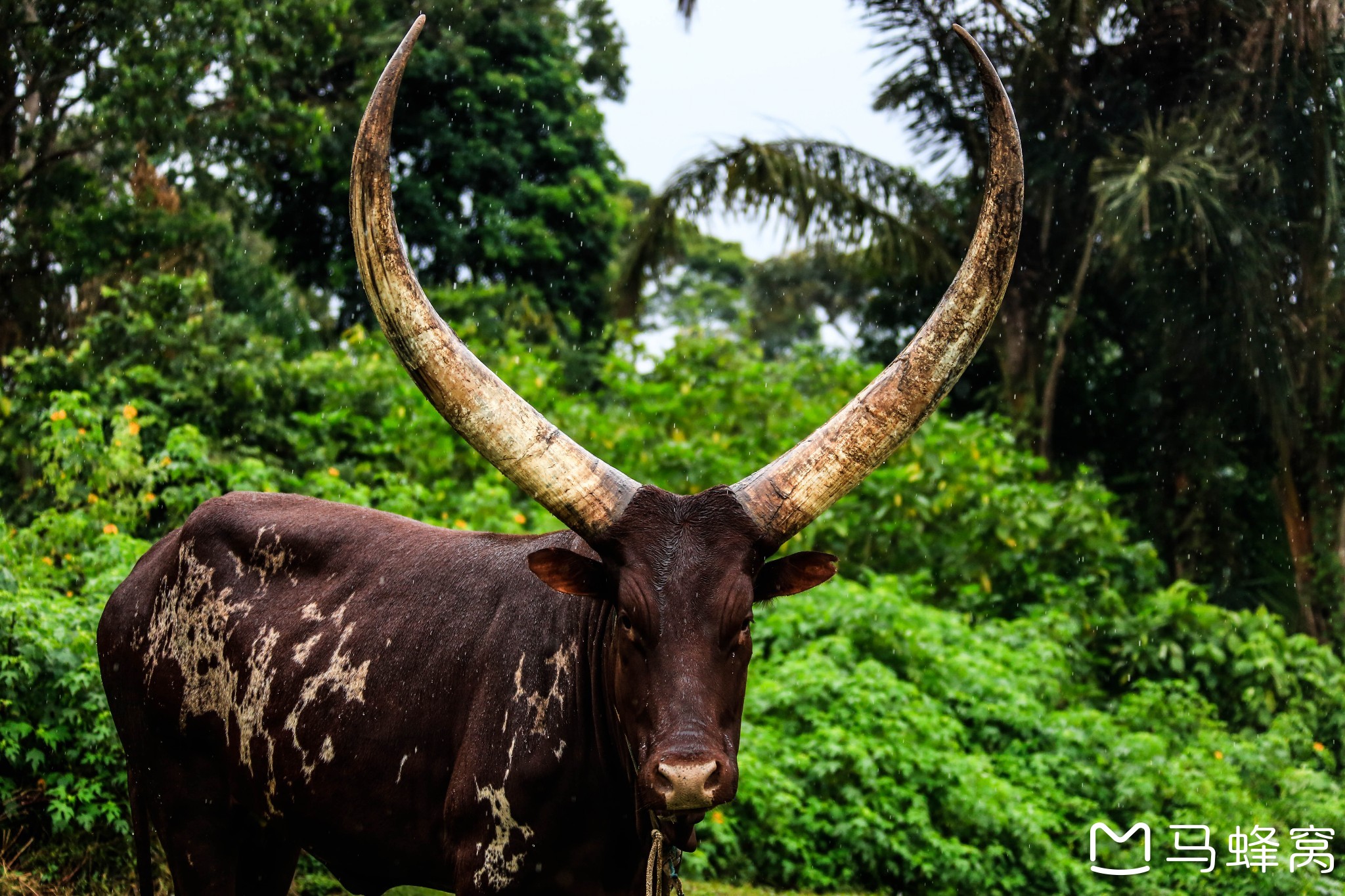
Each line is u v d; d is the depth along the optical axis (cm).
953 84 1277
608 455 935
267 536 361
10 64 1317
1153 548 966
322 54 1504
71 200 1399
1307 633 1095
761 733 658
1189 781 707
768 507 293
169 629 365
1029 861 657
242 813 362
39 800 488
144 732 367
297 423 934
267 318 1702
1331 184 1084
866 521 914
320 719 328
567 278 1950
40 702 498
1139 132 1158
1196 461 1156
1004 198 297
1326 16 1085
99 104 1314
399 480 822
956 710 746
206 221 1491
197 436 759
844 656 719
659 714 270
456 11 1853
